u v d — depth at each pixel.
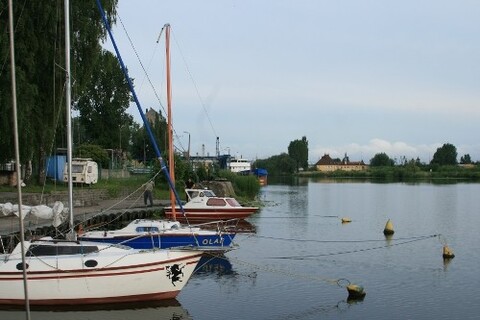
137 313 16.86
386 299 18.89
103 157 59.47
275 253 27.69
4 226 27.36
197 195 40.16
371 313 17.22
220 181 58.12
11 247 22.97
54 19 33.72
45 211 18.28
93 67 39.75
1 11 31.70
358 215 48.59
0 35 30.67
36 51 33.69
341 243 31.41
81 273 16.53
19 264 16.38
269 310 17.44
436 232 36.78
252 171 122.25
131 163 78.88
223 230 28.17
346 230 37.69
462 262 25.59
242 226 39.03
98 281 16.66
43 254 16.77
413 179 162.62
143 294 17.22
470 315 17.09
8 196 33.31
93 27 38.19
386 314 17.14
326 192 87.81
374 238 33.62
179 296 18.92
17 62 32.62
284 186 113.19
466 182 138.50
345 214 49.47
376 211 52.75
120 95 72.38
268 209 54.56
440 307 17.94
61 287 16.48
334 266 24.44
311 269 23.72
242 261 24.73
